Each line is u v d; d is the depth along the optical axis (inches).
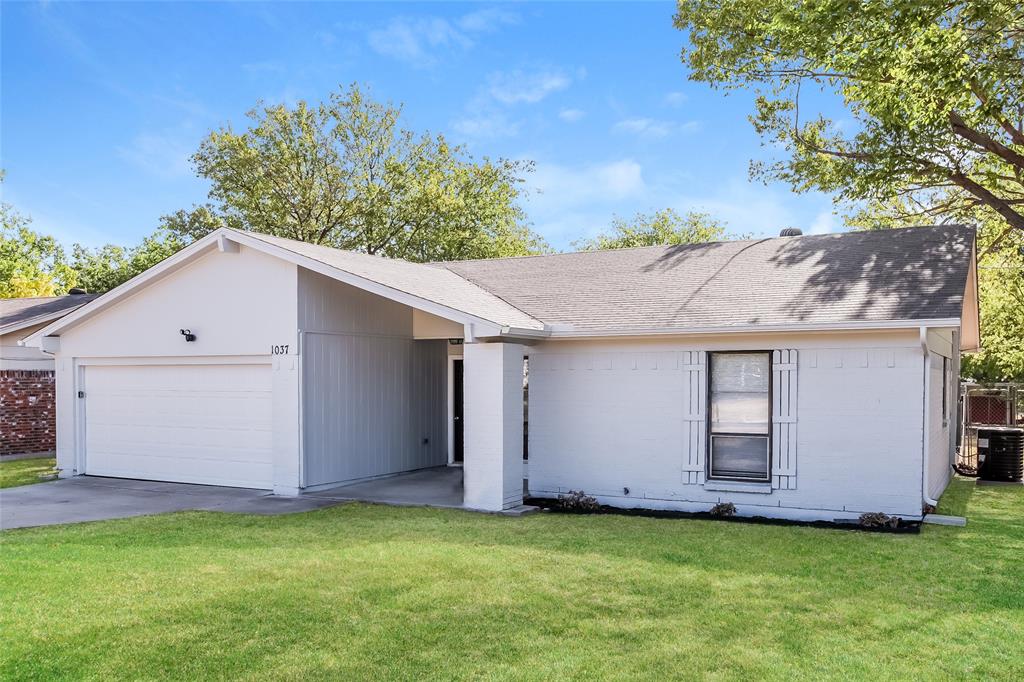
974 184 682.2
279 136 1363.2
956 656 209.2
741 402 444.1
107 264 2182.6
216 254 541.3
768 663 204.4
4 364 794.8
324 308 525.3
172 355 564.7
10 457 784.9
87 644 217.6
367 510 446.0
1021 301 971.9
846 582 280.1
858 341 409.1
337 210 1393.9
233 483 548.4
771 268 517.0
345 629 230.1
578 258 651.5
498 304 530.0
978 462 613.6
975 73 505.4
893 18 502.9
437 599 258.5
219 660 207.0
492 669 201.2
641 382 461.7
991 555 323.0
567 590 269.3
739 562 309.9
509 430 451.2
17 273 1911.9
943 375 539.5
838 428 412.8
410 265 631.8
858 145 700.7
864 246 525.0
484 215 1413.6
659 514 435.2
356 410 550.9
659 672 198.8
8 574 291.4
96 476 614.9
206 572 294.0
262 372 537.0
